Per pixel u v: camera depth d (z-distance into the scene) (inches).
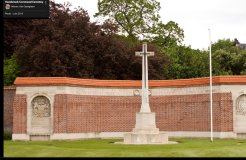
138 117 1405.0
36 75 2114.9
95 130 1669.5
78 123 1626.5
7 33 2395.4
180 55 2780.5
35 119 1592.0
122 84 1723.7
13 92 1758.1
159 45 2839.6
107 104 1701.5
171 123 1707.7
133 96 1726.1
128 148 1161.4
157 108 1728.6
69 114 1599.4
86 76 2118.6
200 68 2748.5
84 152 1063.6
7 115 1752.0
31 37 2207.2
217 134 1592.0
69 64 2122.3
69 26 2202.3
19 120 1590.8
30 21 2389.3
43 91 1594.5
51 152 1067.9
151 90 1740.9
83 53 2188.7
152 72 2308.1
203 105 1642.5
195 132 1657.2
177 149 1125.1
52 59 2098.9
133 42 2682.1
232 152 1073.5
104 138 1684.3
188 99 1680.6
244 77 1599.4
